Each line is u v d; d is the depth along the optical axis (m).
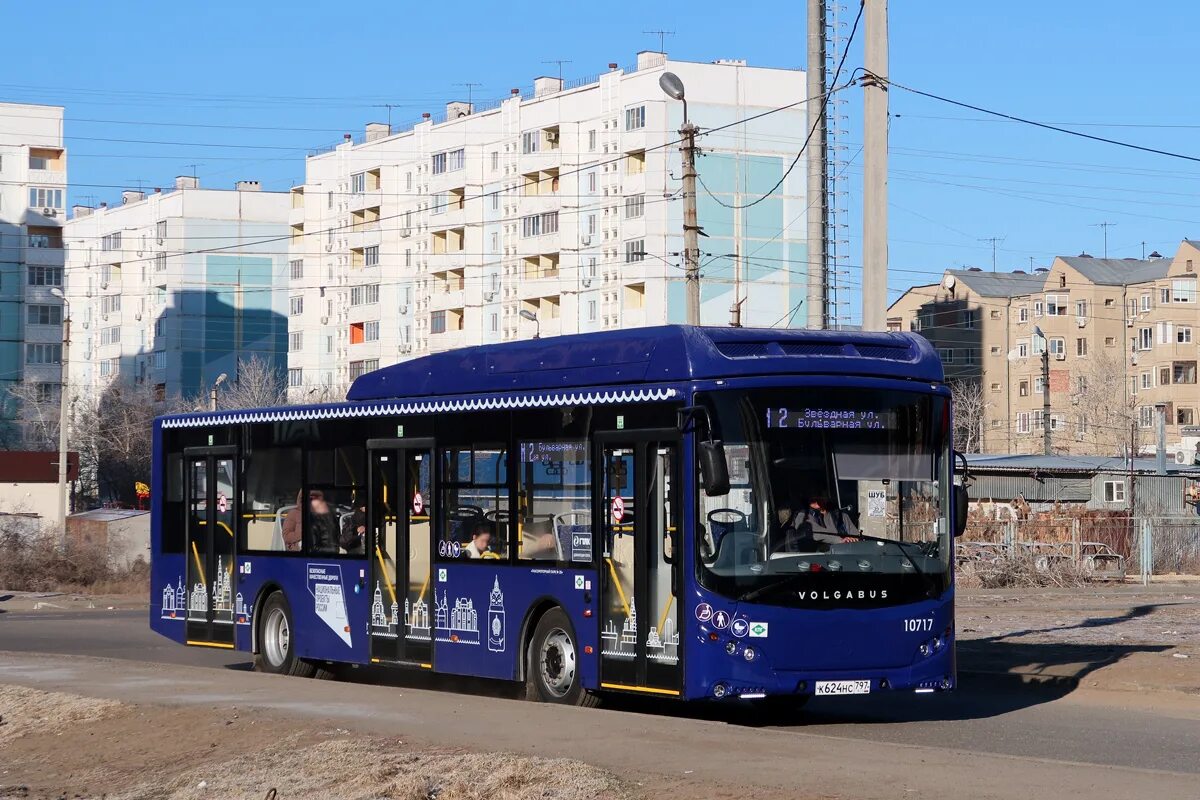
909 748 11.88
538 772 10.83
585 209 87.38
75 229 130.12
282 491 20.42
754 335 14.60
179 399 96.31
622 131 84.62
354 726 13.66
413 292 99.00
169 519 22.70
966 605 34.28
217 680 18.19
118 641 28.34
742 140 83.19
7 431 102.38
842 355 14.74
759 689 13.88
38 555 48.03
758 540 14.08
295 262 109.00
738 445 14.16
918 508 14.67
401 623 18.06
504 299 92.19
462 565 17.11
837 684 14.09
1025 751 13.36
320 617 19.52
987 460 62.41
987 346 112.62
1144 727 15.00
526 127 90.38
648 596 14.59
